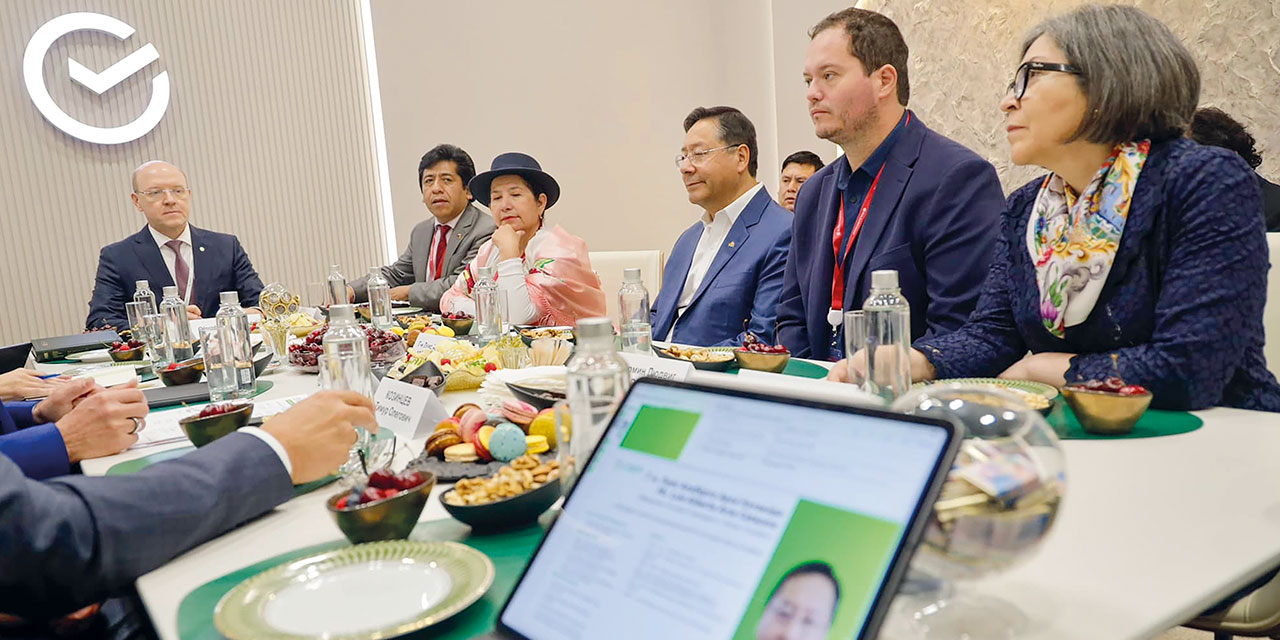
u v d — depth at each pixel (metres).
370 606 0.64
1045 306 1.41
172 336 2.43
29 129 4.88
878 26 2.07
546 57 5.85
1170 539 0.72
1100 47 1.30
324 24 5.54
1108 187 1.34
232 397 1.78
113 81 5.00
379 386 1.41
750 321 2.67
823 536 0.48
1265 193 2.57
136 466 1.21
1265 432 1.05
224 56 5.30
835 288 2.21
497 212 3.46
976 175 2.01
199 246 4.35
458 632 0.62
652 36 6.10
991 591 0.63
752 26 5.79
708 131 2.88
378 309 3.10
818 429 0.52
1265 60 3.01
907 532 0.45
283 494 0.93
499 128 5.77
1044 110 1.35
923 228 2.04
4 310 4.89
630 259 3.85
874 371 1.32
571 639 0.54
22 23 4.83
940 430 0.47
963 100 4.02
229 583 0.75
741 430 0.56
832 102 2.11
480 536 0.83
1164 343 1.21
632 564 0.55
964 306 1.97
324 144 5.59
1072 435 1.09
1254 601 1.14
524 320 2.87
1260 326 1.25
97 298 4.14
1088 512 0.80
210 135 5.29
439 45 5.62
